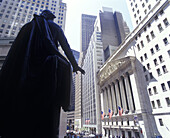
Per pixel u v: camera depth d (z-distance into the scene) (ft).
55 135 7.05
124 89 131.13
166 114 77.97
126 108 120.37
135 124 100.83
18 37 9.16
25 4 151.12
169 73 79.46
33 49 8.16
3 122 6.52
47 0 163.63
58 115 7.92
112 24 339.57
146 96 97.25
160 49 89.15
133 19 142.82
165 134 76.84
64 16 168.14
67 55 10.15
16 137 6.31
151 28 100.73
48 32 9.15
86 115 274.36
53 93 7.08
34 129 6.62
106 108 169.68
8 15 138.62
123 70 130.11
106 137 154.51
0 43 35.42
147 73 99.09
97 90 216.54
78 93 378.12
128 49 129.90
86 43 511.40
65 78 8.61
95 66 240.94
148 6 120.37
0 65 31.89
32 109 6.77
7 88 7.14
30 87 6.86
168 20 85.10
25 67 6.95
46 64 7.64
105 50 270.67
